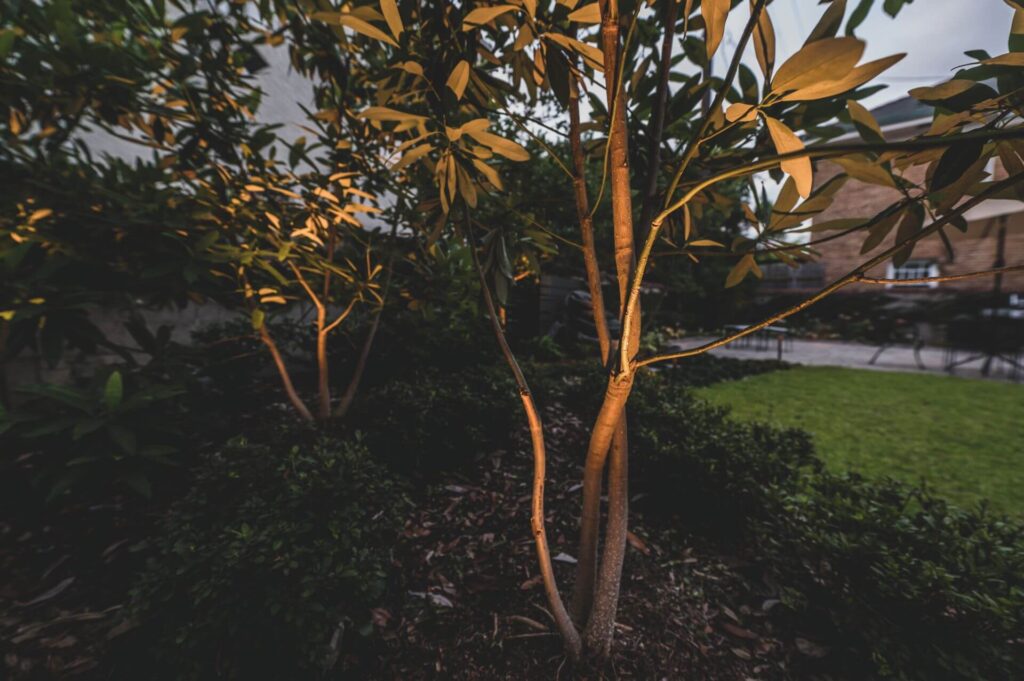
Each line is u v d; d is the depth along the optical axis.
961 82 0.73
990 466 3.07
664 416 2.86
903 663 1.32
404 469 2.66
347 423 2.97
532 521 1.36
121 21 1.81
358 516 1.62
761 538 1.92
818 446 3.50
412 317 4.00
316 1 1.57
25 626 1.53
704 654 1.56
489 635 1.61
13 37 1.58
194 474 2.41
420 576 1.92
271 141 2.21
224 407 3.20
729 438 2.48
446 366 4.41
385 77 1.28
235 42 2.09
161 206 2.12
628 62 1.36
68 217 1.98
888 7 0.94
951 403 4.98
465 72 0.88
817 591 1.64
